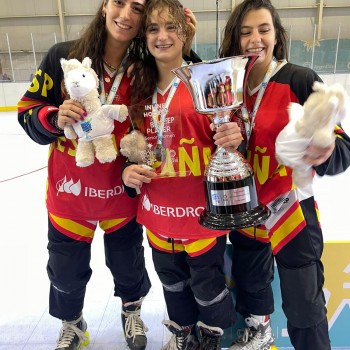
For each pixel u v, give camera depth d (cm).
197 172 148
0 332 218
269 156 146
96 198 168
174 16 139
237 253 175
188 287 177
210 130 148
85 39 156
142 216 164
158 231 158
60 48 161
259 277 173
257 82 148
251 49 143
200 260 157
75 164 163
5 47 1111
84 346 206
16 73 1086
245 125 147
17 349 204
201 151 147
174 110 146
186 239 155
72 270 180
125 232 187
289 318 160
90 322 225
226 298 170
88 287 257
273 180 148
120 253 191
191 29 157
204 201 150
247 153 150
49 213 177
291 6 1138
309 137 110
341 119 107
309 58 1020
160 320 223
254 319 182
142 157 153
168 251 166
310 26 1135
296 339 163
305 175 128
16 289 258
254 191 128
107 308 236
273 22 147
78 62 142
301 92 141
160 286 255
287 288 156
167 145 149
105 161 148
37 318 229
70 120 141
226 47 151
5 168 526
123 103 158
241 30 145
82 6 1185
